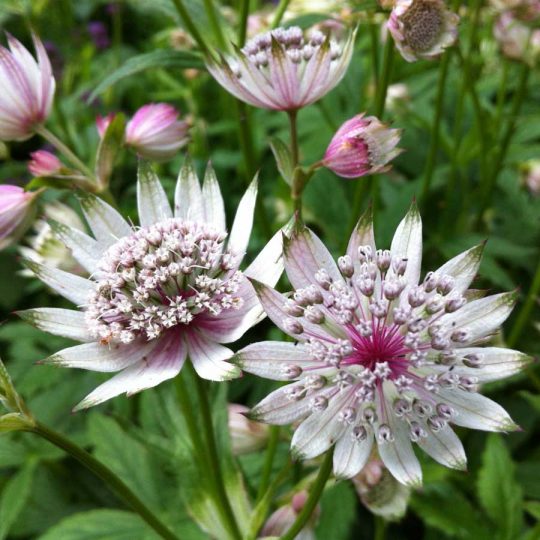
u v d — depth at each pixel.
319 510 0.12
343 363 0.08
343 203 0.18
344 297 0.08
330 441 0.08
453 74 0.21
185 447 0.12
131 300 0.09
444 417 0.08
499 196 0.20
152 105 0.14
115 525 0.14
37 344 0.20
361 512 0.16
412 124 0.20
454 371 0.08
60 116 0.20
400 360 0.08
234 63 0.12
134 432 0.12
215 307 0.09
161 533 0.10
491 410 0.08
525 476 0.15
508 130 0.17
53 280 0.10
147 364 0.09
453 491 0.13
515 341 0.16
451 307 0.08
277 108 0.11
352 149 0.10
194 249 0.10
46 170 0.12
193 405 0.12
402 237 0.09
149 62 0.14
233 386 0.17
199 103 0.25
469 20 0.17
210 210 0.10
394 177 0.20
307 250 0.08
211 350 0.09
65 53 0.30
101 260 0.10
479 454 0.16
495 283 0.18
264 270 0.09
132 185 0.23
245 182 0.22
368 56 0.21
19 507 0.15
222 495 0.11
